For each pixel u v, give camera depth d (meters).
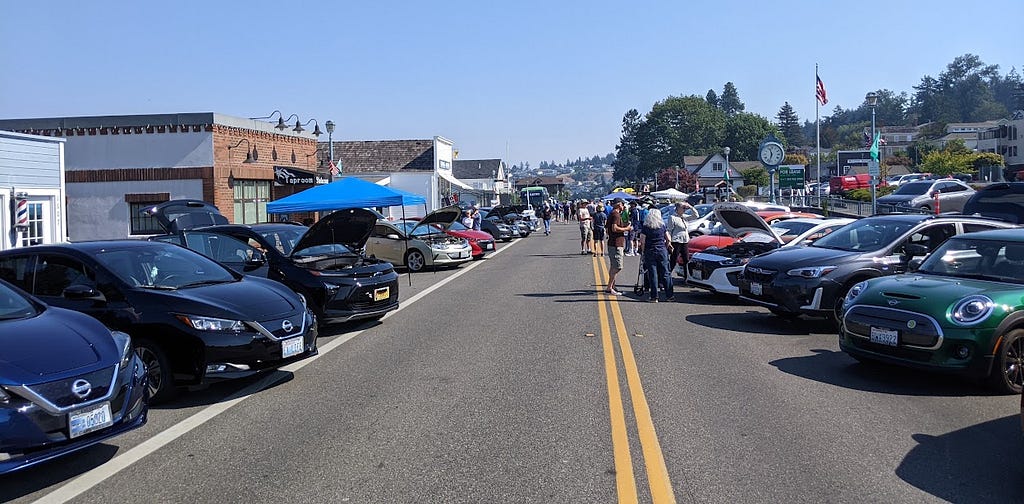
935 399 6.90
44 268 7.79
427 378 7.81
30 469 5.39
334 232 11.09
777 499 4.60
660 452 5.44
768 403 6.73
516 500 4.62
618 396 6.96
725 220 14.09
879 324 7.47
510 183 107.62
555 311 12.28
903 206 29.38
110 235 23.39
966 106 167.12
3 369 4.92
